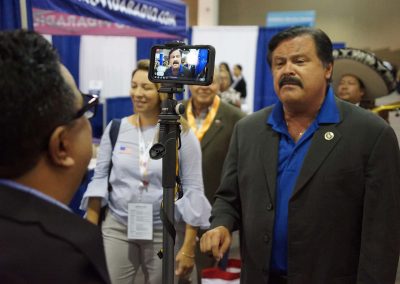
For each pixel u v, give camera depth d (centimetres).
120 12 303
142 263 187
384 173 125
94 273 58
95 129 467
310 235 129
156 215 182
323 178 129
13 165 59
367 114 133
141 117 189
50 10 243
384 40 828
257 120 148
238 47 668
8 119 56
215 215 149
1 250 55
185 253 184
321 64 134
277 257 137
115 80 650
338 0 848
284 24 770
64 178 66
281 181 137
